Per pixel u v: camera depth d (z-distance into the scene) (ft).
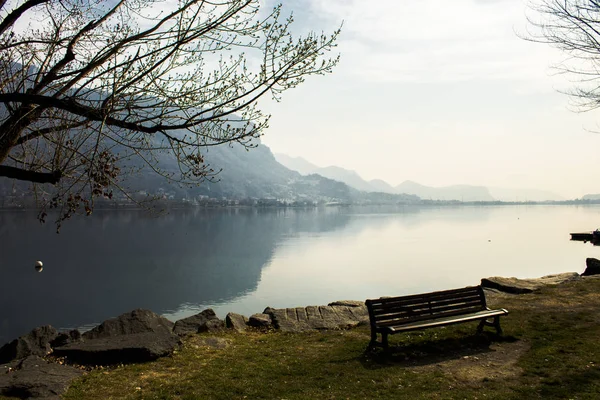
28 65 21.45
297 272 221.46
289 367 25.84
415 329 26.78
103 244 350.02
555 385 21.77
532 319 33.37
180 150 20.66
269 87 20.59
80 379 24.14
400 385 22.71
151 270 236.84
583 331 29.89
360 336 31.86
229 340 32.09
